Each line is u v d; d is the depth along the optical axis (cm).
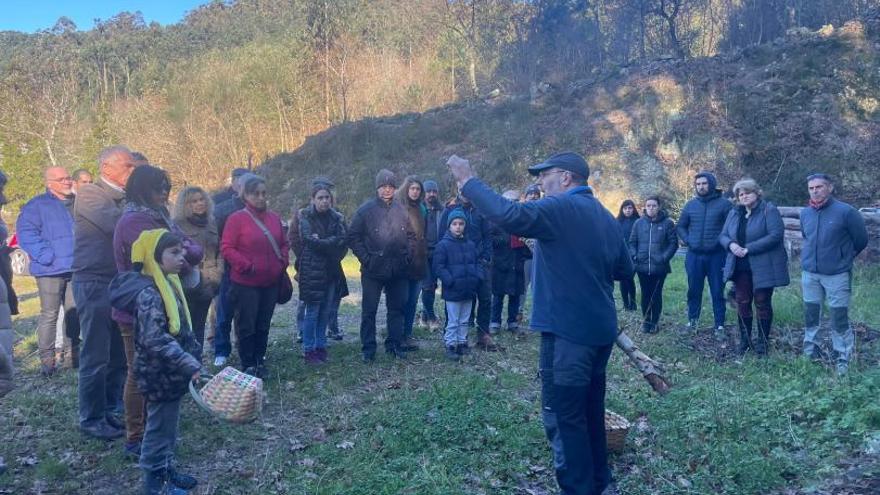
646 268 845
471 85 3628
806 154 1975
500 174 2408
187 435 519
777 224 706
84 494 434
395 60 3881
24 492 434
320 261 688
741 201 722
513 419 528
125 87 5444
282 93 3597
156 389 392
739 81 2273
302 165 2958
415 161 2703
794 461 448
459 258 721
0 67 5894
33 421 551
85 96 5141
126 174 512
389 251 695
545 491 428
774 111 2125
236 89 3528
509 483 436
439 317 962
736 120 2142
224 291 692
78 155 3794
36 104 4041
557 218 373
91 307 502
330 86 3697
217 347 702
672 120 2223
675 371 669
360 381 648
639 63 2762
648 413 542
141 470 441
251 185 626
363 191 2661
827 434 481
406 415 529
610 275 391
